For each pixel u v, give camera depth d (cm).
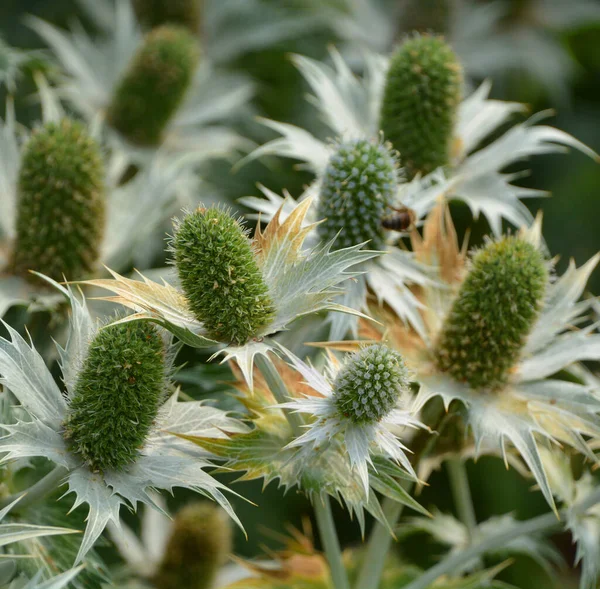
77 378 93
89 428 93
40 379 94
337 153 100
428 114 105
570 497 100
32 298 102
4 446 92
